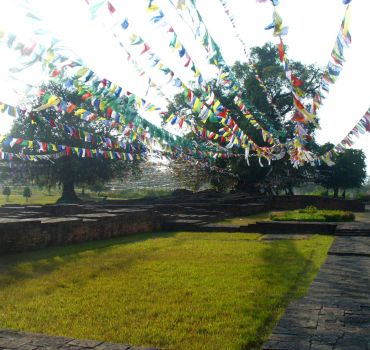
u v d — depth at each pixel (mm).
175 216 20203
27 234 12047
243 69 29969
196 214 22984
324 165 47531
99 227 14984
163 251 12008
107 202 32062
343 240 13273
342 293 6602
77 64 4500
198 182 42406
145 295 7219
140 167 42750
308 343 4535
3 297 7117
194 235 16484
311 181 46000
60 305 6676
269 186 38281
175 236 16125
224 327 5602
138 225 17297
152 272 9039
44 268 9539
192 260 10469
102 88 5277
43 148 10859
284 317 5426
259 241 14328
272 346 4465
